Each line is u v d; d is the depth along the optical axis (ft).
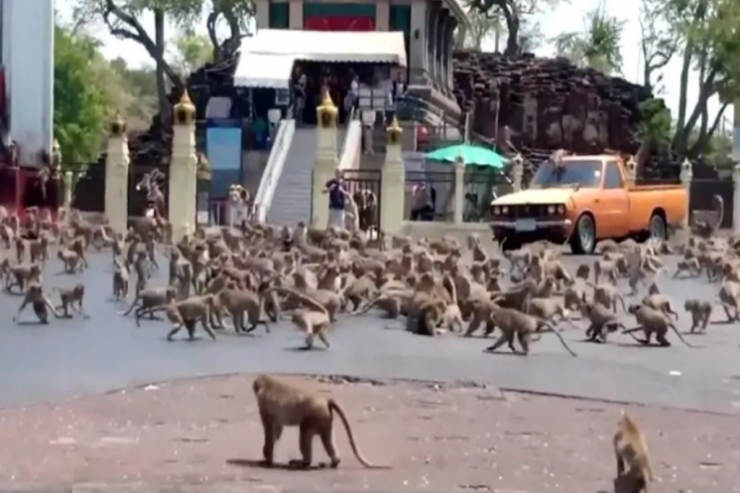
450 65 225.35
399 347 58.85
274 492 31.42
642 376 52.65
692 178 181.68
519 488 32.94
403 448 37.63
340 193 128.98
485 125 237.86
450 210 158.10
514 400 46.55
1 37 152.76
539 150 236.84
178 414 42.14
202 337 61.11
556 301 67.21
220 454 36.04
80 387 47.03
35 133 152.97
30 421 40.60
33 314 69.62
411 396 46.85
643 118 254.06
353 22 196.13
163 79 250.98
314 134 162.61
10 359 53.67
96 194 174.40
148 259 87.45
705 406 46.34
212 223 149.48
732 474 35.40
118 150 139.03
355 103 179.22
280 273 71.97
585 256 118.42
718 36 236.43
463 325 65.77
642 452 32.30
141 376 49.57
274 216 148.25
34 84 152.97
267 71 179.83
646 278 95.40
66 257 94.07
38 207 138.92
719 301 80.48
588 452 37.68
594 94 245.24
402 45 186.39
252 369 51.60
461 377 50.83
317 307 63.21
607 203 125.08
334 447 35.86
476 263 81.66
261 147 172.14
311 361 53.98
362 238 105.70
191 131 136.56
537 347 60.18
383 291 71.36
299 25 195.72
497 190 161.38
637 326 65.92
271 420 34.71
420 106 188.55
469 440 39.09
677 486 33.83
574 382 50.52
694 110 258.98
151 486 31.86
